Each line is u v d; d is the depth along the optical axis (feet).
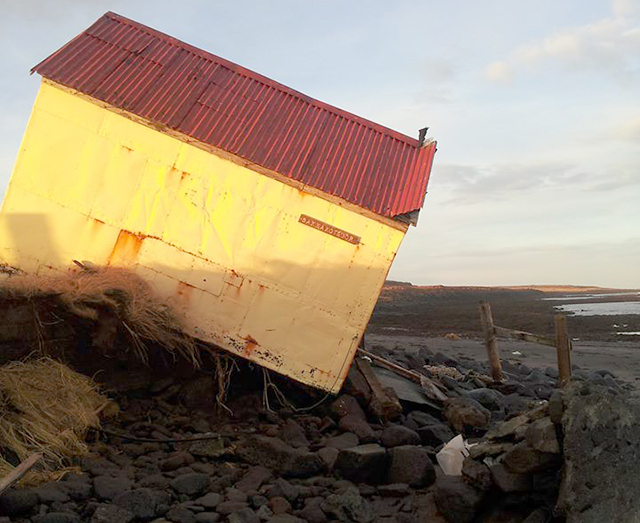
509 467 20.27
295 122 35.91
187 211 33.19
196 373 32.24
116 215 33.09
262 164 33.24
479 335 94.07
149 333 29.68
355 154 35.27
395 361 46.24
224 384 31.65
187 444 26.61
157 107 33.99
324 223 32.99
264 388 31.99
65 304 27.63
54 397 25.11
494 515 20.49
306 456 24.34
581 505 17.81
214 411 30.86
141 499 19.80
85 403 26.32
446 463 25.36
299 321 32.63
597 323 112.37
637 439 18.61
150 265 32.83
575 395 19.38
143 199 33.19
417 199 33.14
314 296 32.76
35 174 32.96
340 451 24.43
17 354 25.94
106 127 33.27
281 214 33.14
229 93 36.19
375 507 22.20
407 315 139.44
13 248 32.55
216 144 33.35
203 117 34.40
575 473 18.25
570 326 108.58
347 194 33.01
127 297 29.01
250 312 32.63
